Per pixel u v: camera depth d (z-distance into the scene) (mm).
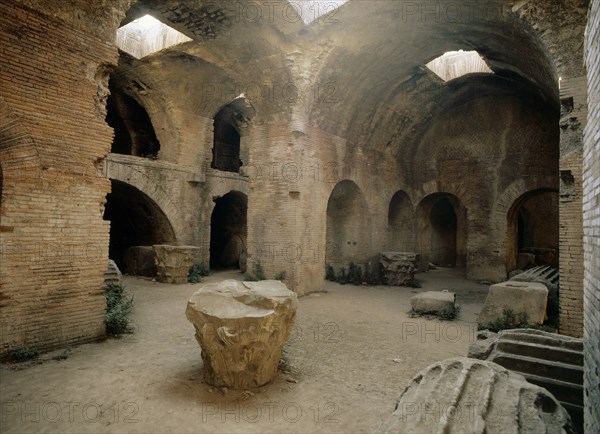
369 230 15148
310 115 12195
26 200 5922
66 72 6355
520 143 15727
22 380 5117
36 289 6023
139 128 18719
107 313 7590
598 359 2961
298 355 6570
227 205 20797
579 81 7344
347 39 10953
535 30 7887
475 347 5277
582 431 4012
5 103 5676
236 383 5098
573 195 7375
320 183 12664
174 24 10555
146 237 17375
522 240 22156
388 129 15758
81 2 6512
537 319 7949
